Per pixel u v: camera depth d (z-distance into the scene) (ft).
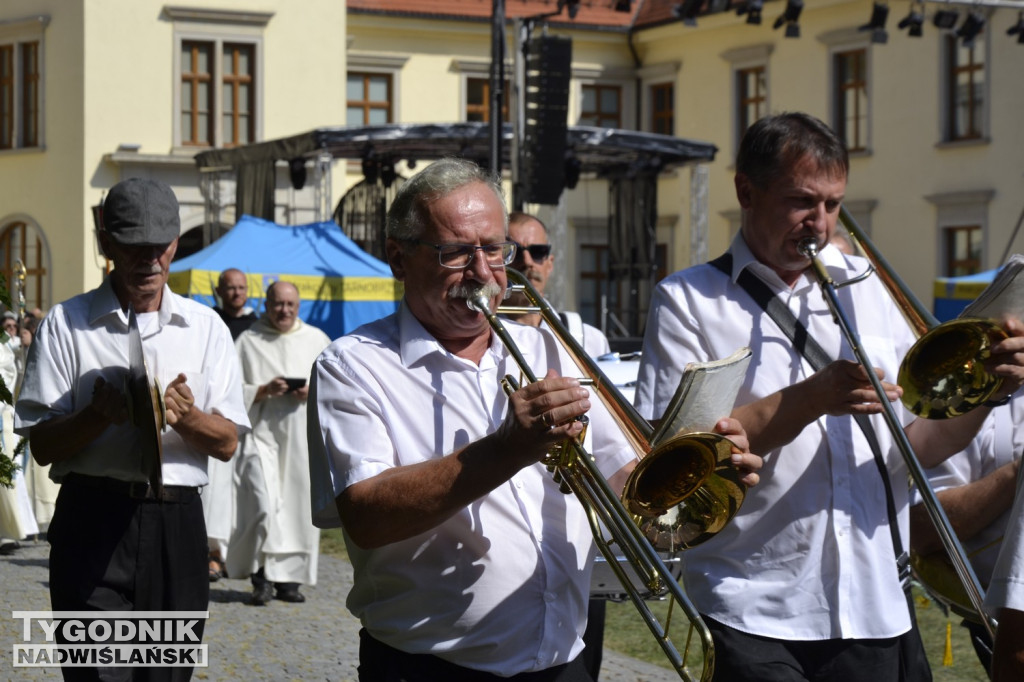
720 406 9.78
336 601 30.50
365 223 77.66
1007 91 85.81
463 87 106.01
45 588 31.27
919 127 90.58
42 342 15.06
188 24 92.02
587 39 109.29
